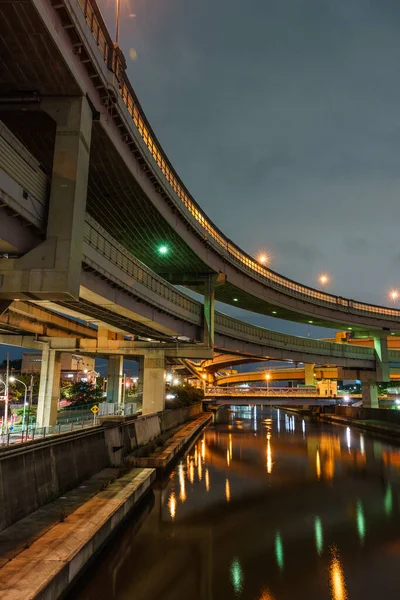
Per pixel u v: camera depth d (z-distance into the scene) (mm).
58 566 9375
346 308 66188
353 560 12406
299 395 75500
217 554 12773
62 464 16328
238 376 109812
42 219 15227
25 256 14617
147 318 29359
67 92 16500
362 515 16875
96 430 20750
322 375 85938
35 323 38062
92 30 17172
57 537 11195
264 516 16625
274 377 98938
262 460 30266
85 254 18719
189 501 18688
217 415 93188
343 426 60844
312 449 36250
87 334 48438
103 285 22328
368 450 35688
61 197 15289
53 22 14164
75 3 15000
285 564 12094
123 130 21438
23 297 15188
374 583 10914
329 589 10594
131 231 32500
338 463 29281
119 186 25172
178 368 90562
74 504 14398
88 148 17125
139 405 60469
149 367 39344
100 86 18016
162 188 27938
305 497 19688
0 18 13445
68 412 41938
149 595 10180
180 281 43250
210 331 40781
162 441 31875
